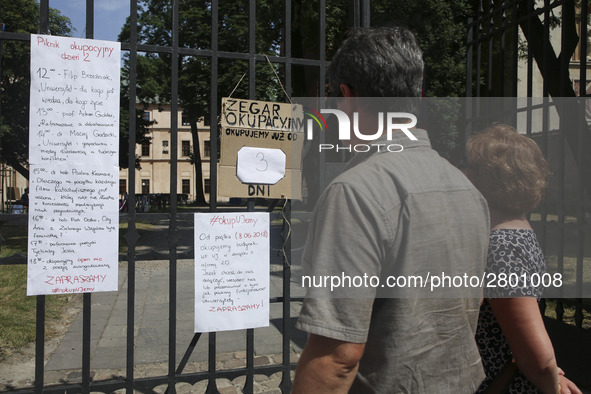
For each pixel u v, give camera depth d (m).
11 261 2.08
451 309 1.22
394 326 1.16
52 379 3.24
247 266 2.40
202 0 16.31
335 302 1.09
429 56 14.45
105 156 2.18
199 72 14.64
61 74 2.11
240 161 2.36
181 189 55.81
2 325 4.28
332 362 1.08
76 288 2.17
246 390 2.47
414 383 1.17
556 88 4.20
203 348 3.92
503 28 4.28
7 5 13.47
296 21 11.86
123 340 4.11
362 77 1.26
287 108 2.44
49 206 2.11
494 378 1.54
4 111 13.35
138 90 18.56
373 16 13.99
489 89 4.44
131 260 2.27
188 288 6.26
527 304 1.42
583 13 3.46
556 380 1.43
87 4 2.17
